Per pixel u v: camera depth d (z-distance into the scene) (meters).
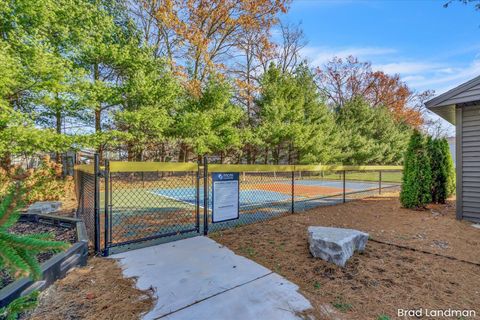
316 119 17.02
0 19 7.57
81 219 3.88
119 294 2.02
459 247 3.17
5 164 7.11
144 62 10.48
